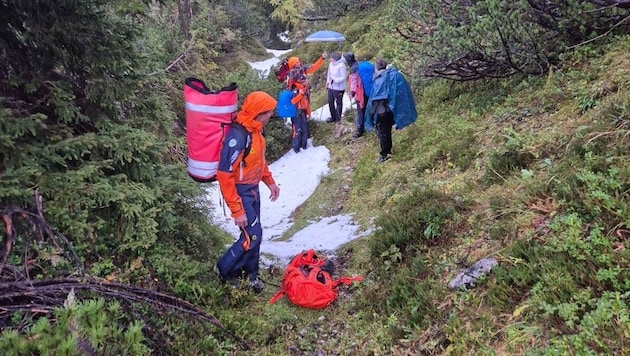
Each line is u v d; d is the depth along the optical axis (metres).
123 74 4.19
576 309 2.57
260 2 30.75
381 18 15.56
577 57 5.95
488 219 4.02
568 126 4.78
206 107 3.64
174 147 5.89
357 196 7.48
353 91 10.10
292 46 25.59
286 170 10.59
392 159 7.68
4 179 2.97
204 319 3.26
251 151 3.86
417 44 7.94
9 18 3.57
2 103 3.23
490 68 7.07
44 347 1.99
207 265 4.35
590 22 6.00
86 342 2.15
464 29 6.27
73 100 3.86
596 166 3.57
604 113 4.30
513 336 2.71
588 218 3.19
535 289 2.87
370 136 9.99
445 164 6.13
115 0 3.77
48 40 3.58
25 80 3.56
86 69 3.92
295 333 3.76
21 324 2.44
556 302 2.70
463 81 7.54
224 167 3.73
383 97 7.26
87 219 3.48
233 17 24.38
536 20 6.12
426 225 4.34
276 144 11.45
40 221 2.98
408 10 7.92
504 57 6.46
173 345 3.06
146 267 3.58
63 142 3.40
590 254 2.88
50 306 2.58
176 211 4.48
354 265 4.88
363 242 5.36
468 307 3.16
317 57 17.11
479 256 3.64
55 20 3.60
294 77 10.79
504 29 5.91
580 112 4.95
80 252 3.26
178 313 3.20
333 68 11.41
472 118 6.78
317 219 7.50
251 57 21.42
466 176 5.29
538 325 2.69
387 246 4.45
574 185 3.51
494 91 7.03
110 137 3.80
